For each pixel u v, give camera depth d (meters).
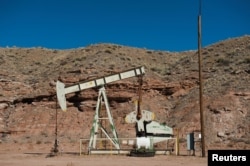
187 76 71.12
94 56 86.88
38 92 69.50
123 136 57.34
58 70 83.19
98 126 42.50
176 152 40.09
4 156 41.06
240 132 53.88
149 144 38.62
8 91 71.62
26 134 61.31
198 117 57.44
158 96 67.25
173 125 58.88
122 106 64.00
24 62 96.69
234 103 58.59
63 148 52.50
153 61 93.94
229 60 74.81
